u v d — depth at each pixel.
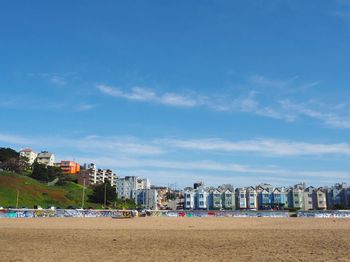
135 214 134.88
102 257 29.06
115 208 197.75
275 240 43.34
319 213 138.75
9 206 148.62
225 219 113.12
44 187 193.12
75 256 29.66
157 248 35.31
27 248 35.25
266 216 140.75
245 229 64.38
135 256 29.58
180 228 66.94
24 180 187.38
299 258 27.94
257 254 30.52
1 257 28.88
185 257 28.94
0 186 167.25
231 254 30.61
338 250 32.81
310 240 43.09
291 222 93.75
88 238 45.91
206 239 44.84
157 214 146.00
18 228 63.59
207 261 26.73
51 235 49.91
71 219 103.88
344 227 70.81
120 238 46.09
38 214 114.56
